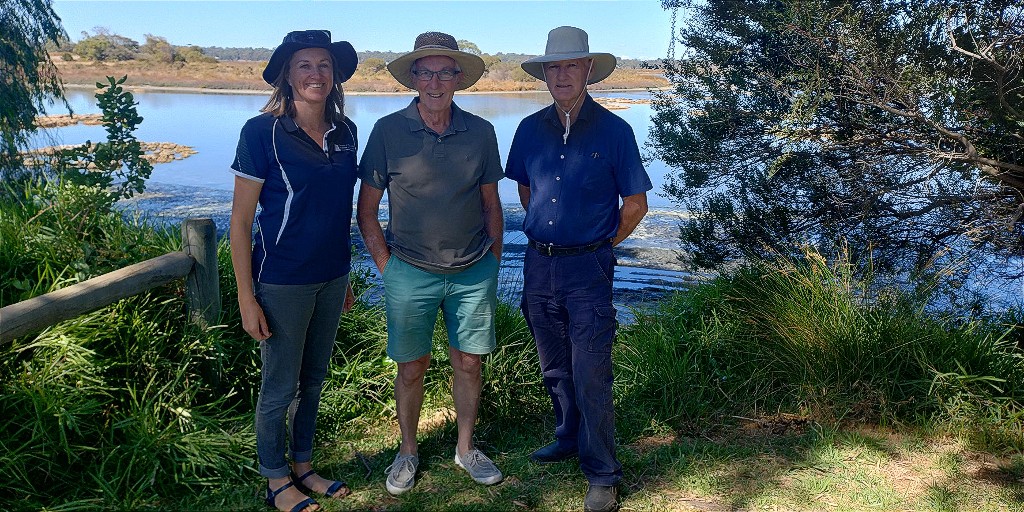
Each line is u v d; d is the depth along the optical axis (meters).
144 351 3.57
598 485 3.16
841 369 4.12
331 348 3.21
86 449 3.16
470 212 3.11
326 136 2.87
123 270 3.45
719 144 6.51
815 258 4.96
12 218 4.07
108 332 3.46
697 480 3.38
